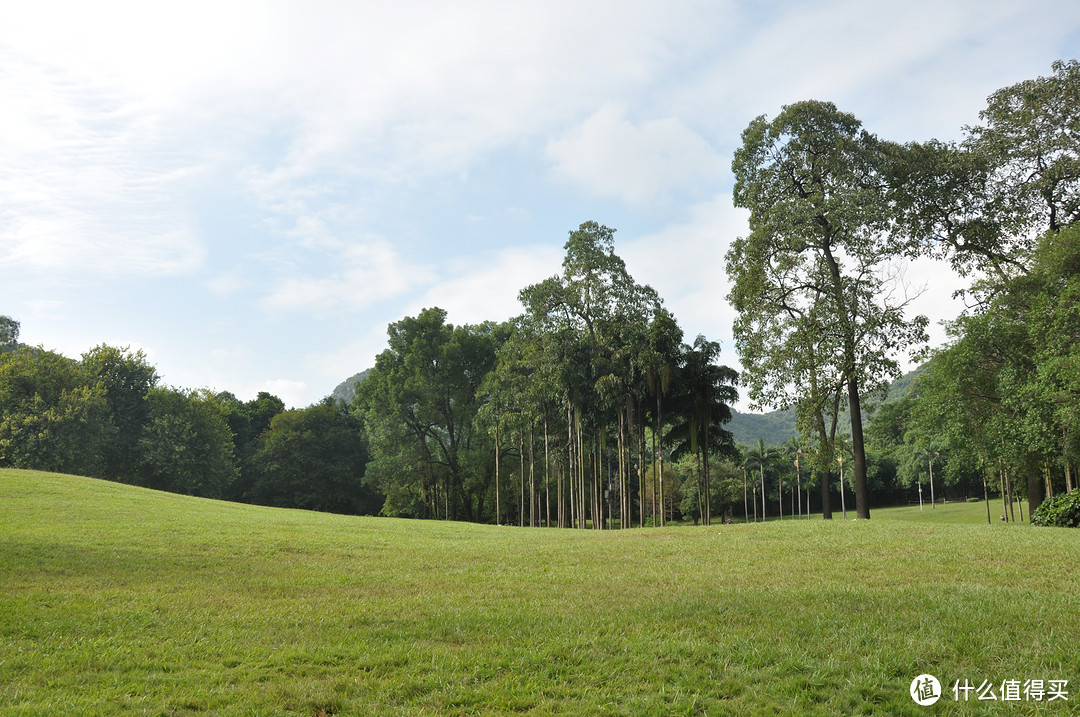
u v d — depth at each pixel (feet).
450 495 206.59
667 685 22.54
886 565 45.75
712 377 137.28
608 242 138.62
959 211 93.86
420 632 29.25
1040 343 80.07
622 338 137.18
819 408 89.76
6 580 42.27
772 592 36.63
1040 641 25.55
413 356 186.19
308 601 36.50
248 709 20.59
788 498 356.59
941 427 101.91
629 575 45.32
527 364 144.25
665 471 259.39
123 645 27.04
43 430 160.76
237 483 246.88
